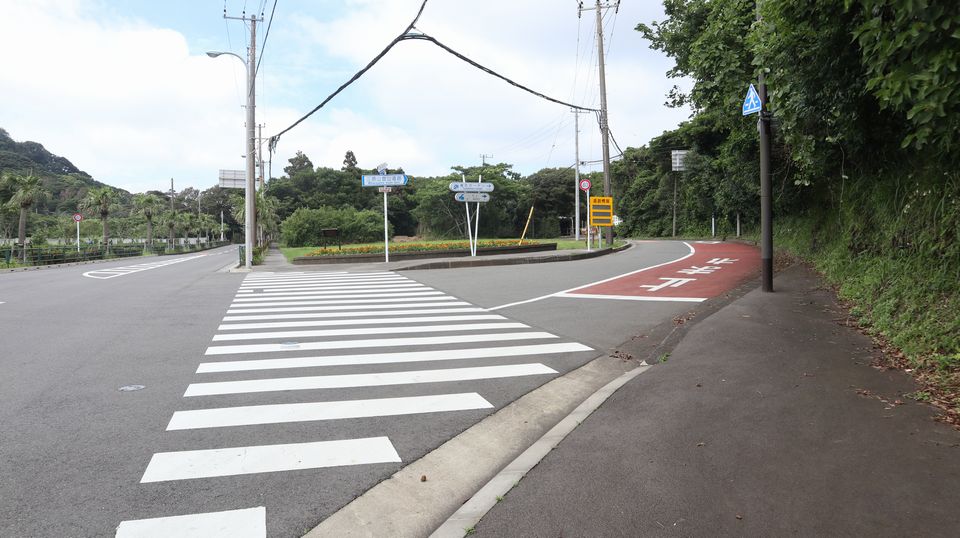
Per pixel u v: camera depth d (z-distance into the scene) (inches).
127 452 163.9
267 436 177.8
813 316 322.7
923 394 181.0
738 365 230.4
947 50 160.7
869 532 108.3
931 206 302.2
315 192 3572.8
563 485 134.8
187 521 125.9
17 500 134.4
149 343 317.1
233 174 1574.8
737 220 1521.9
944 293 261.9
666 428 167.9
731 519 115.8
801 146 453.1
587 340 324.2
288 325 375.2
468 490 145.2
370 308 452.8
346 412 200.5
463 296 522.6
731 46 596.7
